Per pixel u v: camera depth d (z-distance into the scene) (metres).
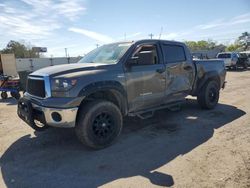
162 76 5.58
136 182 3.34
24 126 6.11
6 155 4.37
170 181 3.33
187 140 4.82
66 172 3.70
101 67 4.59
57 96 4.15
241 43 77.06
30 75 4.71
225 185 3.17
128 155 4.22
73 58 42.44
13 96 10.98
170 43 5.97
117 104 4.94
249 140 4.66
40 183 3.41
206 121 6.05
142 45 5.33
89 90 4.25
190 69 6.41
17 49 66.69
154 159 4.03
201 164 3.77
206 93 7.00
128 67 4.91
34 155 4.33
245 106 7.62
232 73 21.92
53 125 4.20
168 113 6.89
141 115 5.42
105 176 3.54
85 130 4.27
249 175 3.39
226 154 4.08
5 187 3.34
